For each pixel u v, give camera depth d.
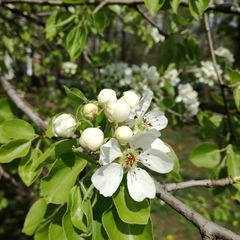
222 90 0.21
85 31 0.19
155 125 0.11
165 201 0.11
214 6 0.18
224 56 0.31
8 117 0.17
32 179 0.12
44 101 0.53
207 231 0.10
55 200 0.10
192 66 0.32
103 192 0.09
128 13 0.34
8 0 0.20
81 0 0.18
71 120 0.10
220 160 0.18
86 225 0.10
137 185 0.10
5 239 0.41
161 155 0.10
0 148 0.13
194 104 0.27
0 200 0.35
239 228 0.45
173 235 0.45
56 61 0.37
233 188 0.17
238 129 0.22
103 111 0.11
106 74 0.27
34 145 0.15
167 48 0.23
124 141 0.10
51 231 0.11
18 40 0.38
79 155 0.10
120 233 0.10
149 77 0.26
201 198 0.34
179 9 0.24
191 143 0.89
